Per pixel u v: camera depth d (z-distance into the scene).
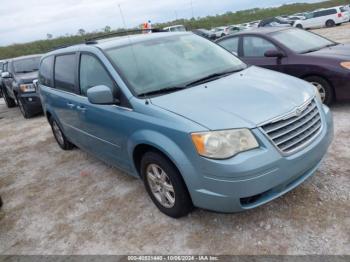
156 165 3.29
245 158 2.67
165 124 3.00
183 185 3.10
